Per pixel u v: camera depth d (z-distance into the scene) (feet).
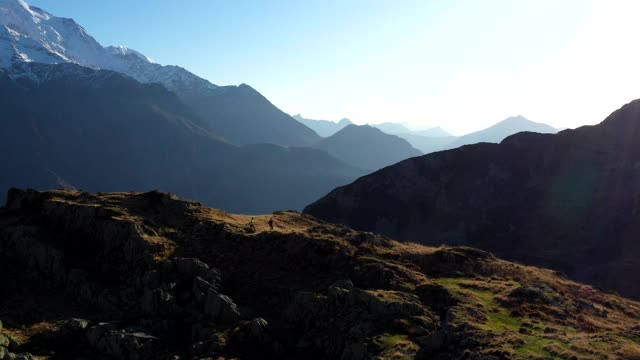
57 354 115.55
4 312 131.75
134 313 132.05
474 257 171.63
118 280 146.82
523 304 123.85
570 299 136.77
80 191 211.61
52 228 170.50
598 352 89.20
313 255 155.22
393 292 129.70
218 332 121.19
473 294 130.82
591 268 378.32
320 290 135.13
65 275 148.97
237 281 146.20
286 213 239.50
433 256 166.40
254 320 122.21
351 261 151.53
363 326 112.78
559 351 89.86
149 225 168.55
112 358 114.21
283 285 140.56
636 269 359.05
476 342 96.07
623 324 120.57
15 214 187.42
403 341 104.78
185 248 161.27
